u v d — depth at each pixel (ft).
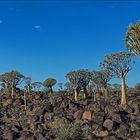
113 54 190.08
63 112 163.84
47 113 163.43
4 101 240.94
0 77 289.12
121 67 187.62
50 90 302.04
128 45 152.97
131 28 148.36
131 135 119.55
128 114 144.66
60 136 126.31
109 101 186.09
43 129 141.18
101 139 122.62
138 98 172.35
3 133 143.02
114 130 128.47
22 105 222.28
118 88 281.74
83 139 125.39
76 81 244.01
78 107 177.68
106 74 240.32
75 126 132.16
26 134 135.03
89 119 143.23
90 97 255.09
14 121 172.14
